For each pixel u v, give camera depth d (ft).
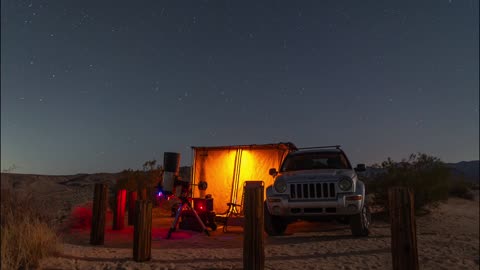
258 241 13.28
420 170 43.32
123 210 31.12
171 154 27.17
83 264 15.49
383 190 41.27
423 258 18.62
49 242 16.80
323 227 32.55
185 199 27.27
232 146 39.81
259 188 13.51
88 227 32.22
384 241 22.89
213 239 25.53
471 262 17.97
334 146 30.27
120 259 16.84
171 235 27.43
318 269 15.65
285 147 38.40
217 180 39.78
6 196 23.15
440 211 47.83
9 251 14.42
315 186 24.36
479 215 50.57
